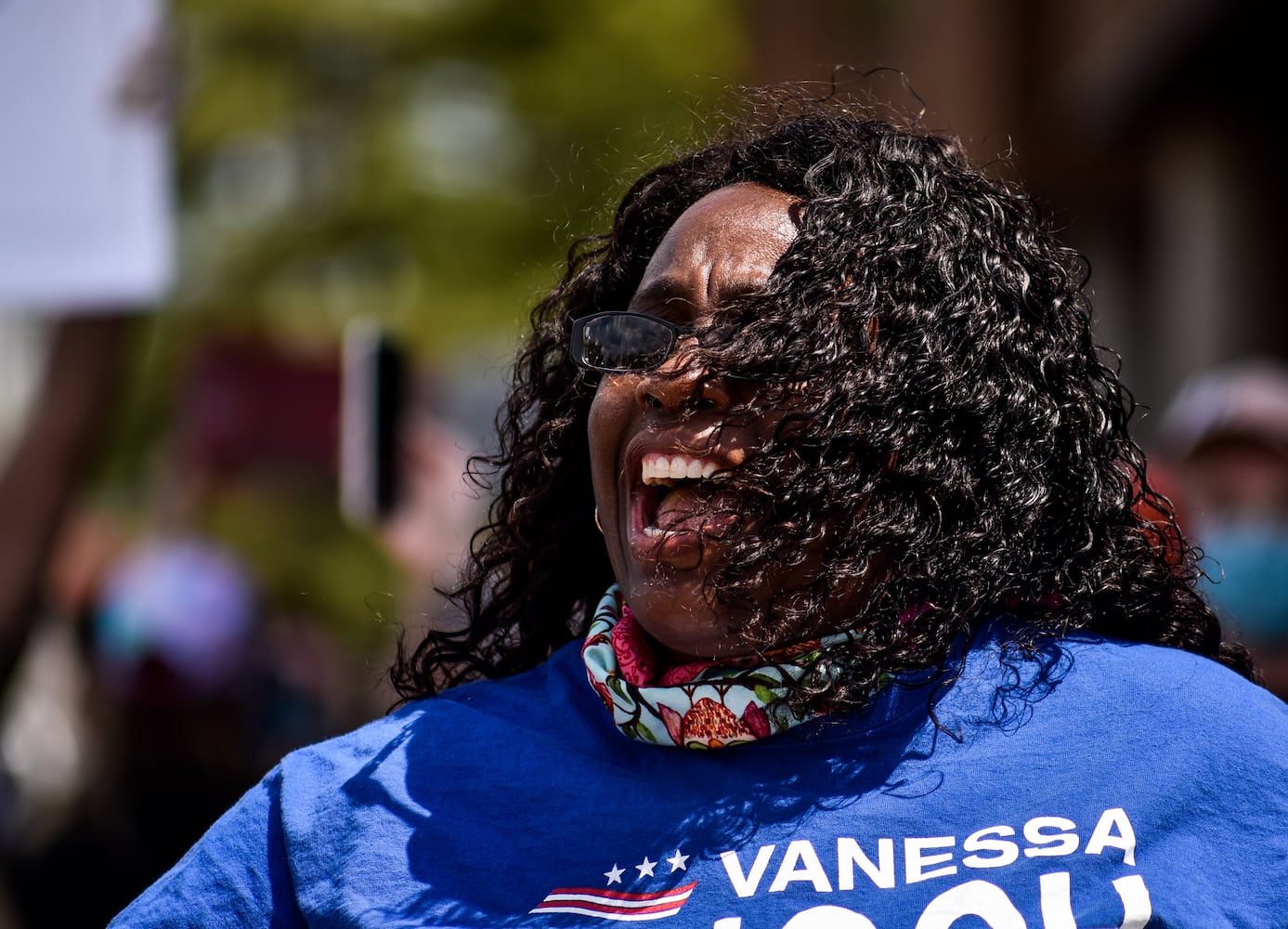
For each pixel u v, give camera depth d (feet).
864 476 7.73
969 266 8.22
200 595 18.65
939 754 7.48
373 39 40.50
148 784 16.49
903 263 8.05
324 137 40.63
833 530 7.76
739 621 7.70
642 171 10.59
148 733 16.67
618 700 7.73
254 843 8.14
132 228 15.24
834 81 10.42
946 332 8.01
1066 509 8.24
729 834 7.34
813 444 7.66
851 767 7.48
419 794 7.91
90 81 15.34
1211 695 7.61
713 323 7.79
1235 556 17.16
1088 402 8.34
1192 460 18.90
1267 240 39.73
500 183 41.37
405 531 16.66
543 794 7.76
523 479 9.43
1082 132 43.68
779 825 7.32
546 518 9.39
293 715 22.16
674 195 9.10
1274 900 7.07
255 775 17.43
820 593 7.63
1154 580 8.32
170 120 15.35
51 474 16.34
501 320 38.96
